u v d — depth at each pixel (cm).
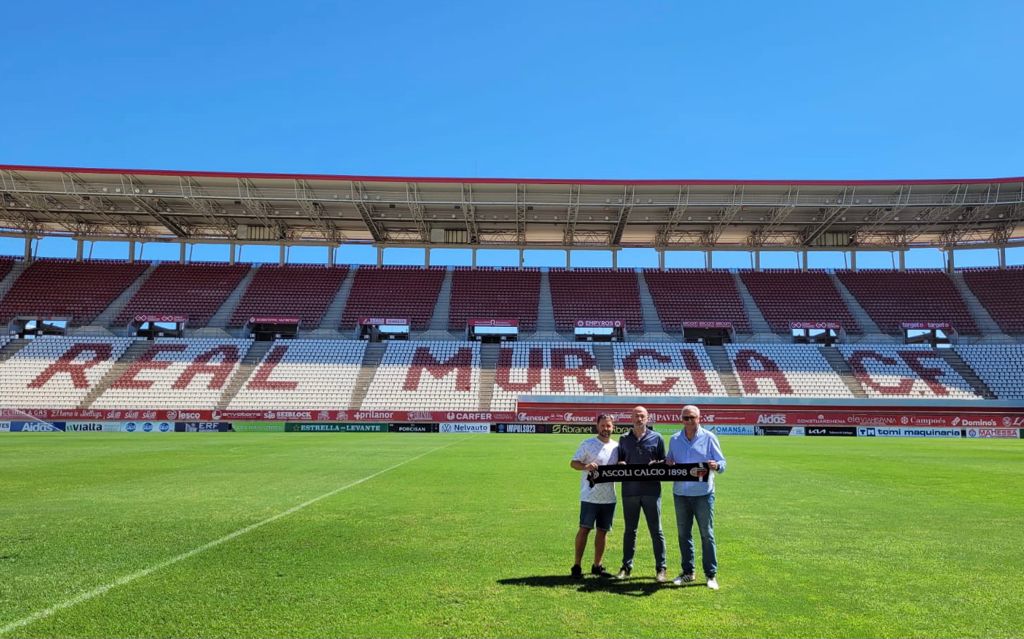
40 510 1115
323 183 4350
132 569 748
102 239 5312
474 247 5356
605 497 744
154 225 5159
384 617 596
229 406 4175
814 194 4441
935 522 1064
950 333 4931
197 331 4897
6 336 4619
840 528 1015
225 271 5425
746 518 1097
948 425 3975
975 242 5303
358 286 5388
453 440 3150
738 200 4456
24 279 5097
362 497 1276
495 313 5178
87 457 2081
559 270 5641
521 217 4841
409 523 1022
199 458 2070
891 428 3994
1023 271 5212
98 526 984
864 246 5350
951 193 4369
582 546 738
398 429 4069
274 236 5334
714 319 5131
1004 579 736
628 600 653
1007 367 4472
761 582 722
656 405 4138
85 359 4478
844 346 4831
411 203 4516
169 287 5203
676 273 5603
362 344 4819
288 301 5184
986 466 1977
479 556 820
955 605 645
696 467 714
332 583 700
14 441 2859
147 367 4450
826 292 5331
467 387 4447
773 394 4400
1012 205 4478
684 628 576
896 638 559
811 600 659
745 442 3209
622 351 4834
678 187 4400
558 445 2792
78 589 672
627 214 4750
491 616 601
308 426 4050
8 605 622
